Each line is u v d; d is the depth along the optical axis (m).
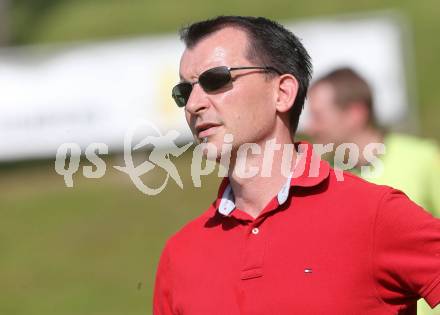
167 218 39.84
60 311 32.88
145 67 43.75
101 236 39.59
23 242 40.25
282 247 10.59
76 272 36.41
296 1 63.09
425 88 51.47
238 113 11.19
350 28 41.69
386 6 60.34
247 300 10.55
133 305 32.59
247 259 10.71
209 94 11.25
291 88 11.50
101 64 44.06
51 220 42.12
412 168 17.52
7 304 34.06
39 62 44.69
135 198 42.59
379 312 10.41
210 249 11.23
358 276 10.32
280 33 11.59
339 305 10.23
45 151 44.88
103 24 65.69
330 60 41.69
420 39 56.31
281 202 10.81
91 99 44.16
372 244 10.38
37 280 36.09
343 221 10.52
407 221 10.35
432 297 10.23
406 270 10.30
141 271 35.72
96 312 32.25
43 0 72.62
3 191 45.94
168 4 66.88
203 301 10.94
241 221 11.09
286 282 10.41
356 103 17.95
